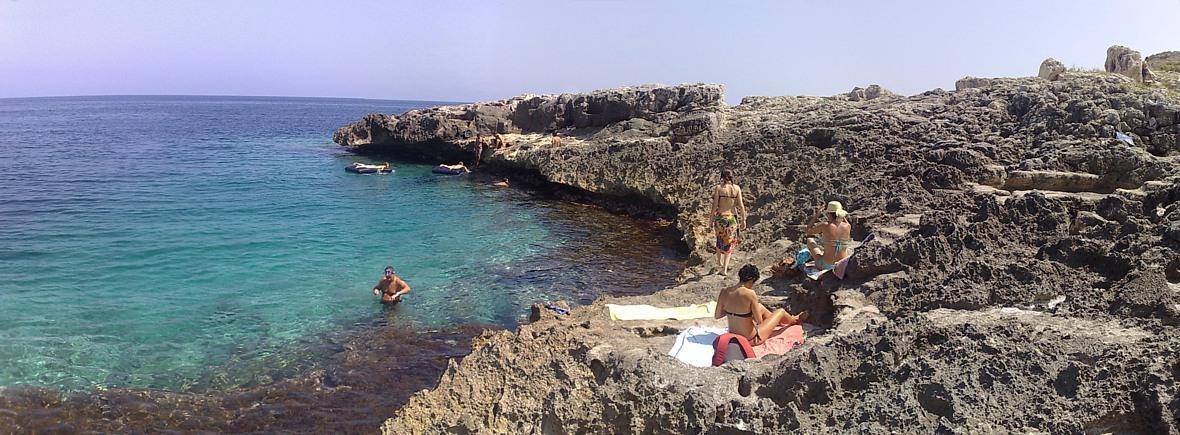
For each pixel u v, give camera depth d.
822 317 8.94
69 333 11.02
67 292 13.17
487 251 17.28
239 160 40.34
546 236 19.42
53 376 9.43
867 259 8.94
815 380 5.51
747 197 19.17
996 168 15.15
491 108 41.41
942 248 8.80
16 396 8.82
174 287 13.62
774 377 5.81
